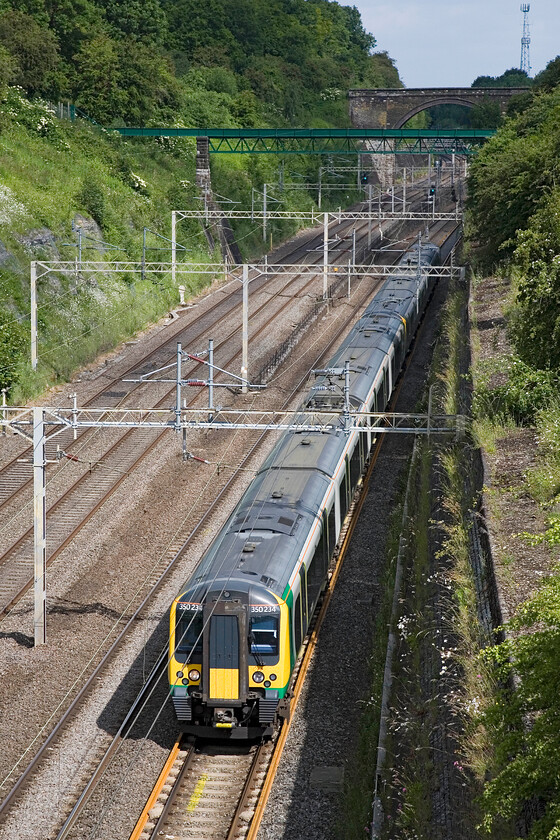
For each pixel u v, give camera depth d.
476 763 34.81
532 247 75.94
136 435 92.69
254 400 103.88
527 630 39.88
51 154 160.38
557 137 119.94
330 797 40.84
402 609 54.56
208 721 45.38
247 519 53.09
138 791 41.69
